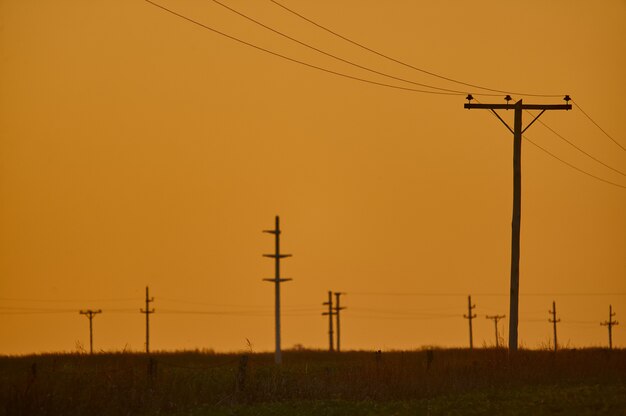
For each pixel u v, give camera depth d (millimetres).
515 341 174875
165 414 110000
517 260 177250
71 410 107375
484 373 153500
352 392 130625
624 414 97250
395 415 103062
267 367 175250
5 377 146125
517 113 179875
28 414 104000
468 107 179375
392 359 182250
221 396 123688
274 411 110875
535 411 102250
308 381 134625
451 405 112875
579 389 127250
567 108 179000
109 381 120938
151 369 127188
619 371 162250
